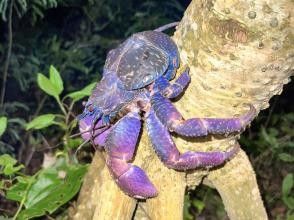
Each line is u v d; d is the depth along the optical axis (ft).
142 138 1.62
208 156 1.54
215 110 1.50
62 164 2.26
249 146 3.40
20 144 3.87
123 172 1.55
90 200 1.84
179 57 1.50
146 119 1.53
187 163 1.52
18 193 2.03
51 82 2.08
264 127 3.52
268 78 1.40
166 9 4.12
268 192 3.39
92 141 1.71
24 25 3.87
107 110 1.56
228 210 1.79
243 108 1.49
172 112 1.47
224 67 1.40
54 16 4.05
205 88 1.46
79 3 3.98
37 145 3.78
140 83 1.48
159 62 1.48
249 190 1.73
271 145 3.39
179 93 1.47
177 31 1.54
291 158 2.99
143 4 4.03
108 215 1.67
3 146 3.50
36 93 4.02
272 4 1.26
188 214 2.52
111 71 1.57
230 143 1.60
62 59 4.00
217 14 1.33
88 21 4.19
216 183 1.76
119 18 4.21
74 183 1.95
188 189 1.86
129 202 1.68
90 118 1.71
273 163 3.56
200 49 1.42
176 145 1.59
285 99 4.17
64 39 4.22
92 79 4.06
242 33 1.32
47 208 1.97
